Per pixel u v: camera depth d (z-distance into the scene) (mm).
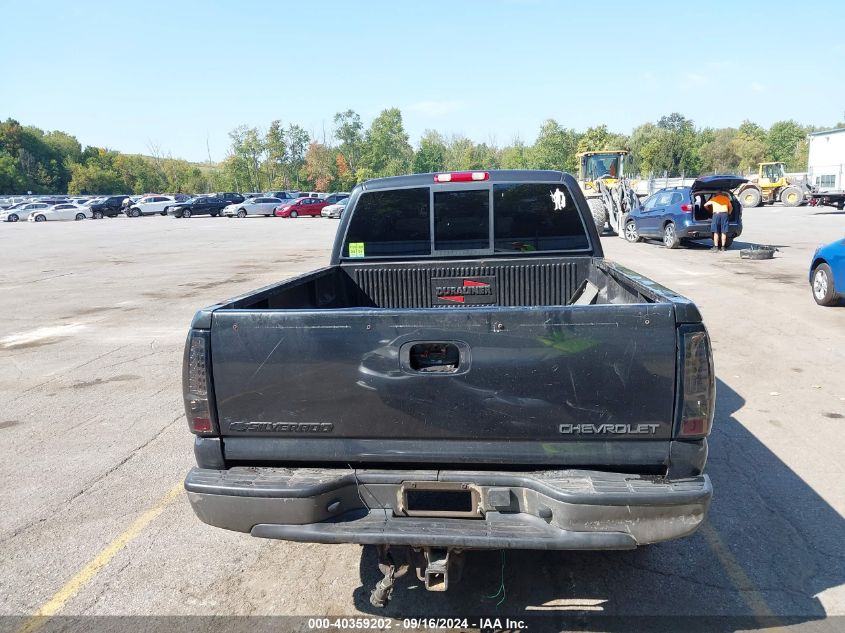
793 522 3859
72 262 20141
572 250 4719
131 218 54594
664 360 2561
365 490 2748
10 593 3355
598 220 22422
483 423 2666
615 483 2572
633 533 2529
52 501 4395
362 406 2719
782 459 4730
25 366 7926
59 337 9477
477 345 2637
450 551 2717
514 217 4684
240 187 108750
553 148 83875
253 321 2738
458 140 110750
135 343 8977
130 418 6012
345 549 3740
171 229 37031
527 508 2656
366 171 102562
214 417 2812
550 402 2619
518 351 2615
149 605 3227
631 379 2578
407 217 4707
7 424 5930
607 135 82438
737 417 5562
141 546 3797
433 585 2707
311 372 2723
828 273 9641
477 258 4738
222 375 2775
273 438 2816
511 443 2678
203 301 12211
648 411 2592
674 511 2521
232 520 2742
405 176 4688
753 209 38969
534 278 4742
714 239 17578
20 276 16812
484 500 2668
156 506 4301
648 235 19500
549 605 3131
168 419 5961
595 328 2576
